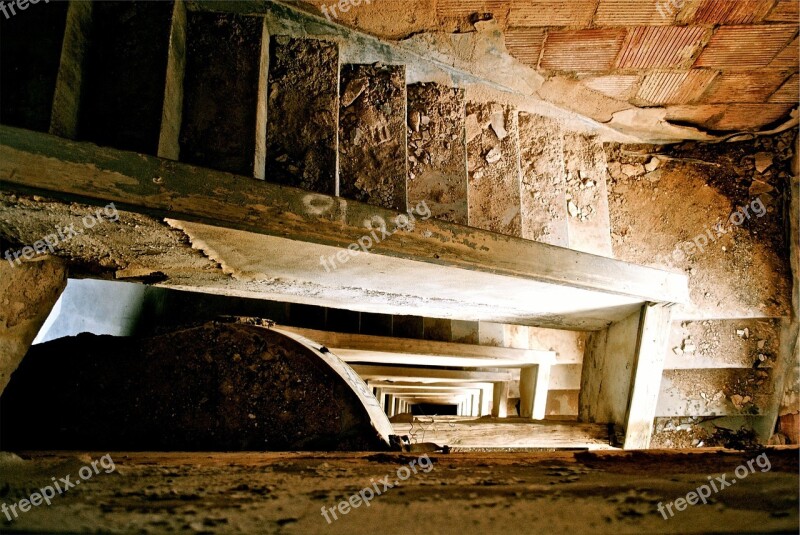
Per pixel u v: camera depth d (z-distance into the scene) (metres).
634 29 2.12
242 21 1.80
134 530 0.71
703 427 3.05
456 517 0.78
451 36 2.11
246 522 0.76
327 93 1.88
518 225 2.25
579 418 2.80
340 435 1.68
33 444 1.55
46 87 1.34
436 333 3.98
